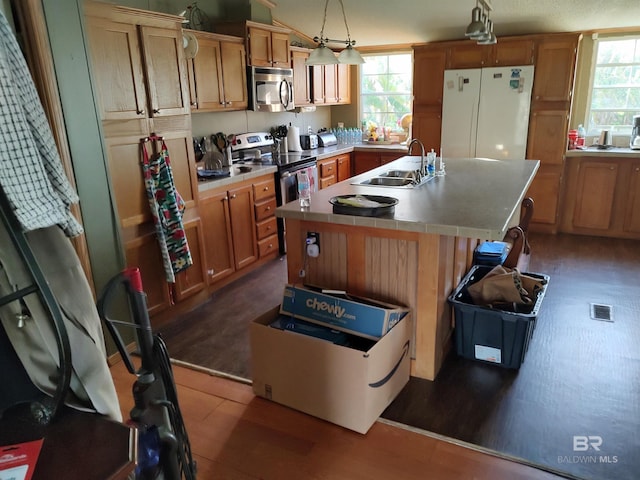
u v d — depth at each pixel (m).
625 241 4.92
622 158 4.82
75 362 1.05
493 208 2.54
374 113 6.59
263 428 2.21
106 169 2.66
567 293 3.61
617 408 2.27
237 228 4.04
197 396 2.46
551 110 4.92
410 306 2.52
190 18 4.15
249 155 4.98
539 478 1.87
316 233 2.68
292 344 2.22
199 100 3.91
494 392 2.43
